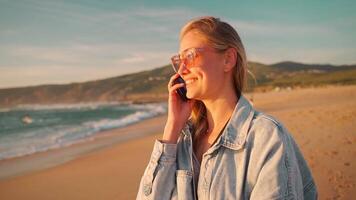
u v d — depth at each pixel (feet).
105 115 128.88
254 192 4.35
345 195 15.89
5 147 47.70
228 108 5.17
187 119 5.58
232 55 5.10
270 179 4.25
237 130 4.75
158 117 96.48
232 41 5.07
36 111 199.72
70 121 104.94
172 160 5.44
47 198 23.17
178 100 5.63
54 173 29.78
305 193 4.93
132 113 132.57
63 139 55.16
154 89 475.31
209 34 5.02
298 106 79.05
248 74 5.31
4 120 127.24
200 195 4.84
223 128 5.08
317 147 25.55
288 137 4.67
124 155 34.88
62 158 37.27
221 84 5.13
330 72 525.34
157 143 5.55
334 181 17.78
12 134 69.21
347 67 573.33
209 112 5.37
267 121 4.63
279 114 55.67
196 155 5.37
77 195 23.02
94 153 38.52
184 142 5.48
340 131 31.48
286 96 157.48
